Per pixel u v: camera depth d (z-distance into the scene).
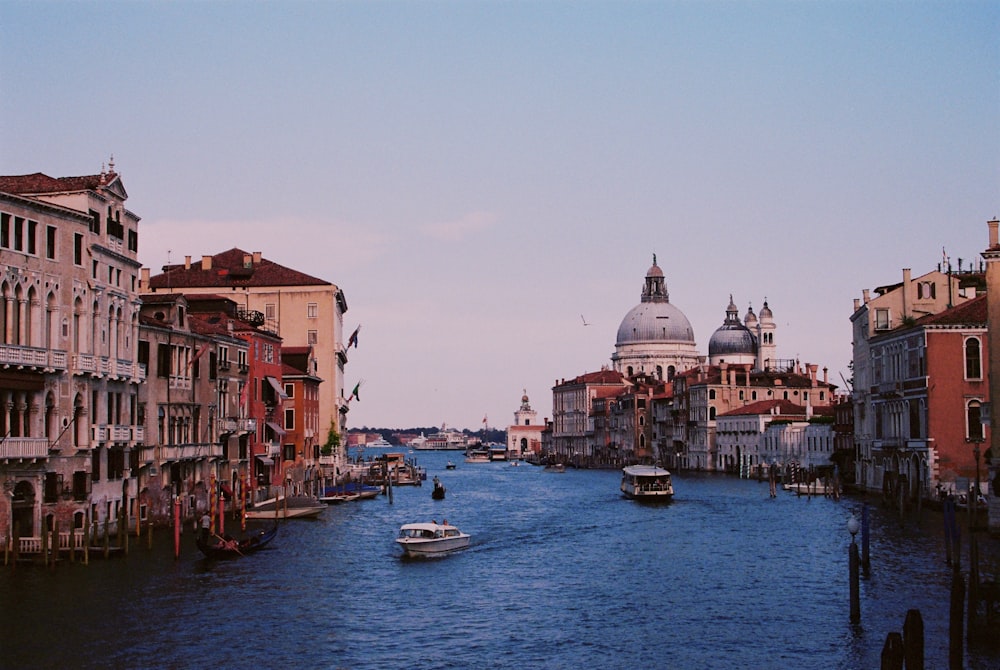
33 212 55.28
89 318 59.38
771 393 192.00
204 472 77.69
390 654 41.47
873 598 49.91
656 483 113.81
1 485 54.12
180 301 73.06
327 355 124.50
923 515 79.69
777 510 95.62
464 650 42.16
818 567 59.50
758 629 44.97
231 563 59.25
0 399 53.03
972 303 85.88
